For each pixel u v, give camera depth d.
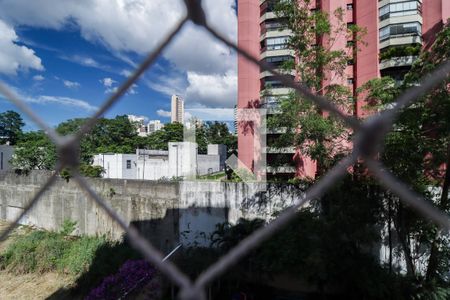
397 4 17.44
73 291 11.45
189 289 0.89
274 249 8.27
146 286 9.09
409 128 6.89
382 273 7.71
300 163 16.39
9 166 23.53
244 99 19.12
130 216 15.17
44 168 20.81
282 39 19.52
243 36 20.44
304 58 10.35
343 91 9.66
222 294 9.17
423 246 8.42
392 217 8.08
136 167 24.56
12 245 15.09
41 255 13.73
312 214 8.84
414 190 6.78
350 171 8.03
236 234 10.24
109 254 12.65
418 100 6.35
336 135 9.27
